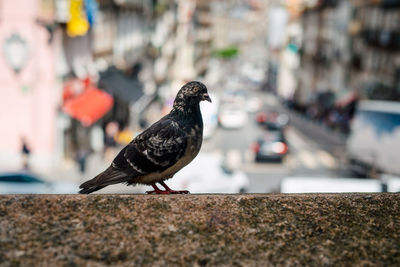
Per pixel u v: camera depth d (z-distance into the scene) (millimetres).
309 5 63594
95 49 24828
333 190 11469
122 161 3002
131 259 1882
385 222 2141
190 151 3057
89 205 2119
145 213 2102
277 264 1904
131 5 32250
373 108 16594
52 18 19625
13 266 1799
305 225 2100
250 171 22562
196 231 2031
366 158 16031
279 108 64750
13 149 20312
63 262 1840
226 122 36844
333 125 39969
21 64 19844
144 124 30422
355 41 42812
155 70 43438
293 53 74312
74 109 20766
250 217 2127
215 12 160875
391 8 33375
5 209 2057
